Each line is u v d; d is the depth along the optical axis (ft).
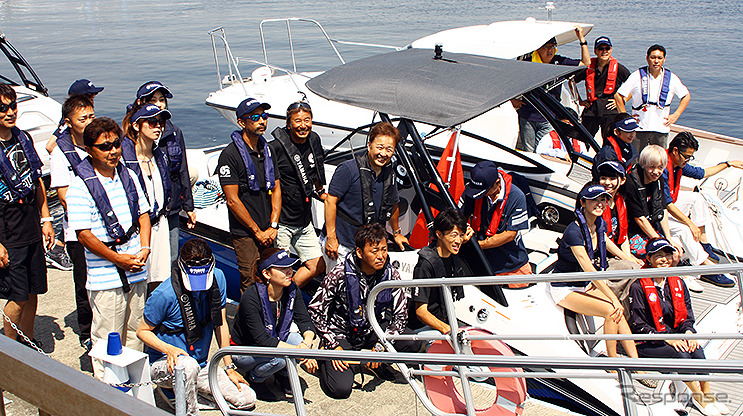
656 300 13.10
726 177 22.25
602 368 7.80
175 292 12.59
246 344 13.70
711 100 49.26
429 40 25.52
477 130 23.34
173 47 82.53
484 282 10.79
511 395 11.87
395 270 13.55
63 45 90.68
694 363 7.23
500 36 24.58
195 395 12.54
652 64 21.85
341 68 16.60
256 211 15.69
